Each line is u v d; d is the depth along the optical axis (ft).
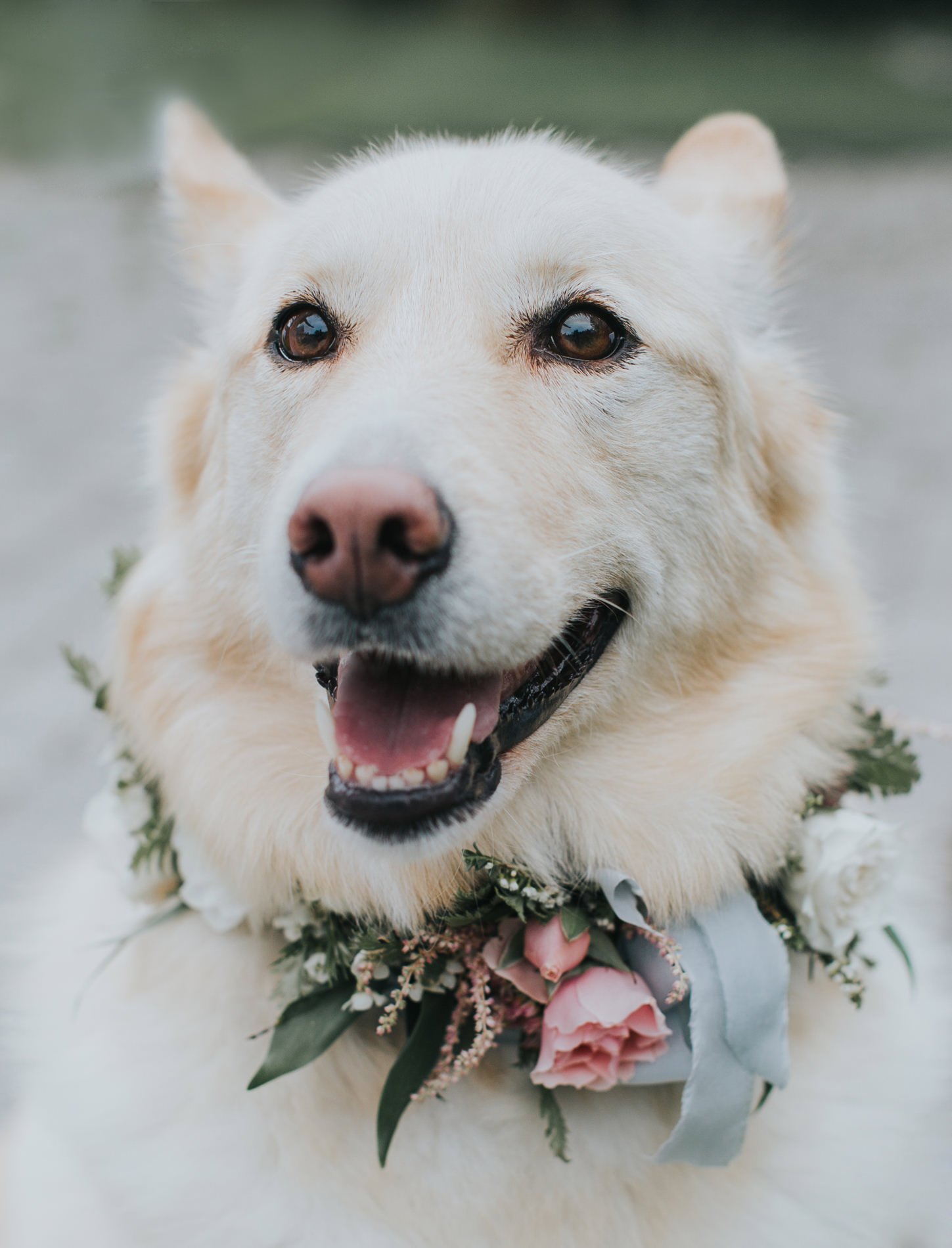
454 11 113.50
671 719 8.93
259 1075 7.83
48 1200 8.73
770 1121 8.77
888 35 107.34
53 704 20.30
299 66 97.14
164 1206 8.31
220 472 9.30
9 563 25.17
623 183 9.30
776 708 8.93
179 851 9.01
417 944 8.15
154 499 10.43
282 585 7.40
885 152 72.02
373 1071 8.43
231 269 10.42
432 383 7.70
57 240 53.72
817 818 8.75
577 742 8.75
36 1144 9.08
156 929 9.23
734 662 9.11
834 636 9.41
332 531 6.86
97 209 59.21
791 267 10.77
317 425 7.86
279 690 8.86
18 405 35.01
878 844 8.55
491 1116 8.32
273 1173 8.29
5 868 15.65
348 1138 8.30
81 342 40.73
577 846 8.73
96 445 32.04
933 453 30.96
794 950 8.96
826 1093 8.96
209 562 9.18
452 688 7.86
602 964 8.00
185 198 10.73
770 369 10.16
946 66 99.66
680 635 8.89
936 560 25.16
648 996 7.82
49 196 61.98
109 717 9.95
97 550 25.79
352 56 100.99
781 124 77.41
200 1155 8.38
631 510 8.58
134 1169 8.46
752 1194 8.58
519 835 8.68
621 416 8.46
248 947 8.87
